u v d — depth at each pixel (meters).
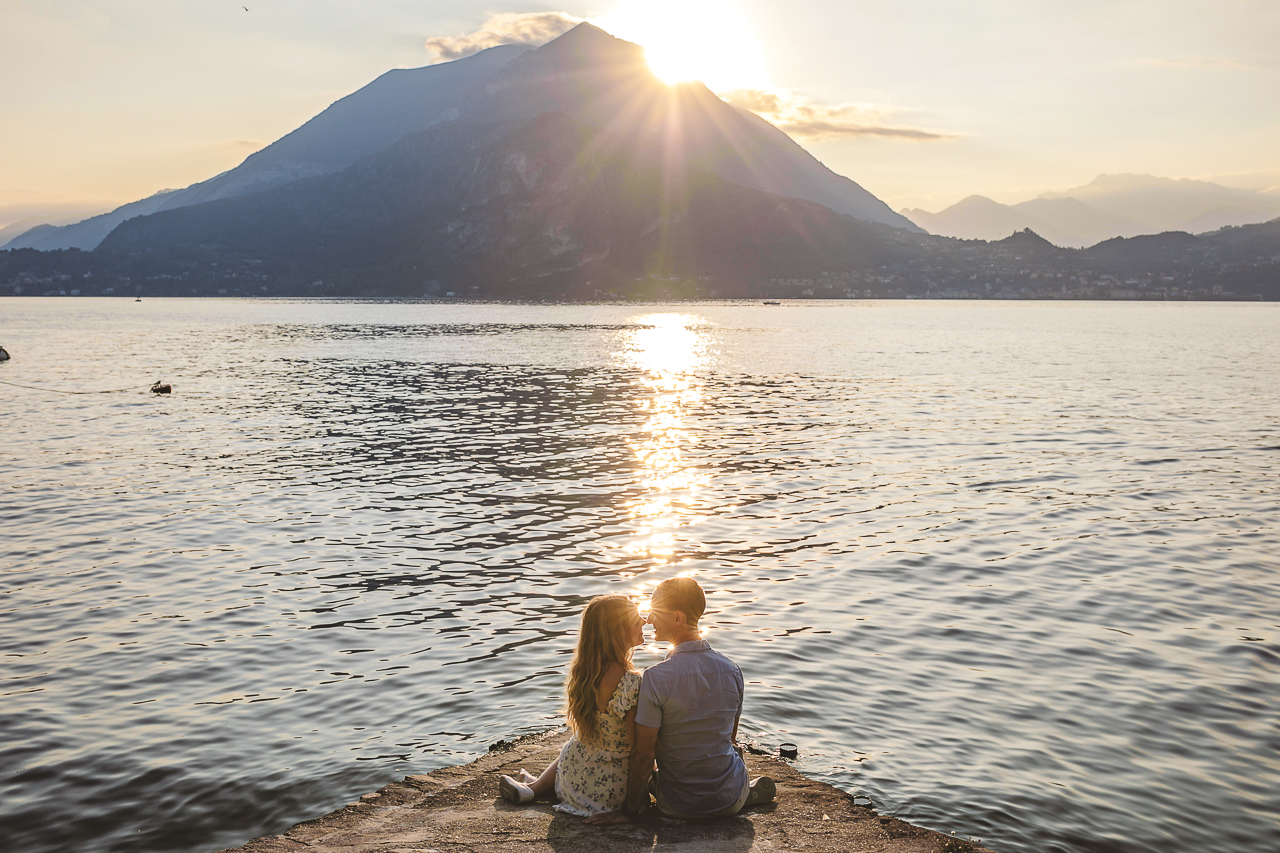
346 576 14.86
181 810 7.62
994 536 17.38
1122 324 168.75
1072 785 8.00
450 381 53.62
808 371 61.41
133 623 12.47
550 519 18.98
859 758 8.46
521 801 6.98
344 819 6.81
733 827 6.46
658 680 6.23
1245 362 69.19
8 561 15.49
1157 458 26.34
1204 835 7.22
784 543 16.94
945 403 41.47
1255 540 16.95
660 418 36.44
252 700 9.95
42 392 45.53
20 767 8.38
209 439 30.39
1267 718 9.41
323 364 67.00
